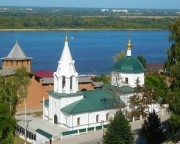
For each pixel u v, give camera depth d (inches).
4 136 2640.3
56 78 3422.7
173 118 2507.4
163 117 3695.9
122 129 2541.8
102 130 3356.3
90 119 3368.6
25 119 3592.5
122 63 3705.7
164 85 4180.6
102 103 3467.0
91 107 3376.0
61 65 3380.9
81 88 4613.7
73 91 3412.9
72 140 3137.3
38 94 4451.3
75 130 3245.6
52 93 3437.5
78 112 3292.3
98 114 3405.5
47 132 3235.7
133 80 3651.6
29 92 4379.9
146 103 3270.2
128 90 3570.4
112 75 3774.6
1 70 4399.6
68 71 3368.6
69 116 3284.9
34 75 4448.8
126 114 3494.1
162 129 2859.3
